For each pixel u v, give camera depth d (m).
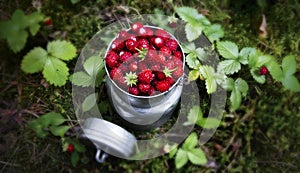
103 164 0.48
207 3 0.55
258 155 0.50
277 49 0.54
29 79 0.50
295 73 0.53
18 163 0.47
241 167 0.49
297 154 0.51
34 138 0.48
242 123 0.50
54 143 0.48
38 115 0.49
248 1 0.55
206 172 0.49
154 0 0.53
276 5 0.55
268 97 0.52
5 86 0.50
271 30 0.55
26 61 0.47
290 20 0.55
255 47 0.53
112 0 0.53
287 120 0.51
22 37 0.47
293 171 0.50
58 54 0.47
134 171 0.48
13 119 0.49
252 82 0.52
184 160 0.46
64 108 0.49
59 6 0.53
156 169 0.48
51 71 0.47
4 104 0.49
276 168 0.50
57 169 0.48
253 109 0.51
